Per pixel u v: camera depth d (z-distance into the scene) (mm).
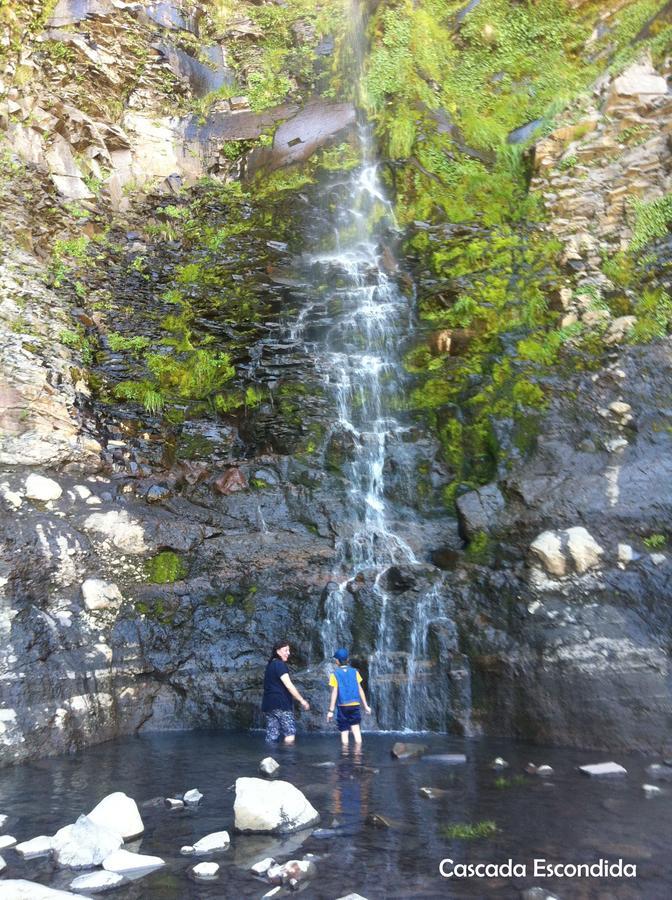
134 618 10266
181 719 9977
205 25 19828
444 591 9891
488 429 11938
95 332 13422
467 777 6797
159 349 13773
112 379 12930
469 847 4926
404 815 5645
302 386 13562
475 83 17812
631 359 11125
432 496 12031
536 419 11312
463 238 15188
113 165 16297
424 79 17812
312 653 10133
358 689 8805
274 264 15797
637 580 8797
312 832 5316
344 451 12570
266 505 11844
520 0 17906
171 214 16375
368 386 13539
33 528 9633
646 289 11914
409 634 9789
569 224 13812
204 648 10422
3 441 10430
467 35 18266
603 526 9359
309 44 19906
